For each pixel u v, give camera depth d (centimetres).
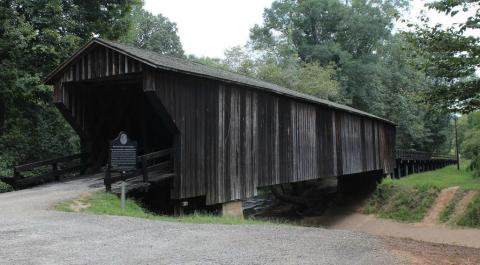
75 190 1100
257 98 1433
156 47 4400
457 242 1745
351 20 4578
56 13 1788
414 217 2167
